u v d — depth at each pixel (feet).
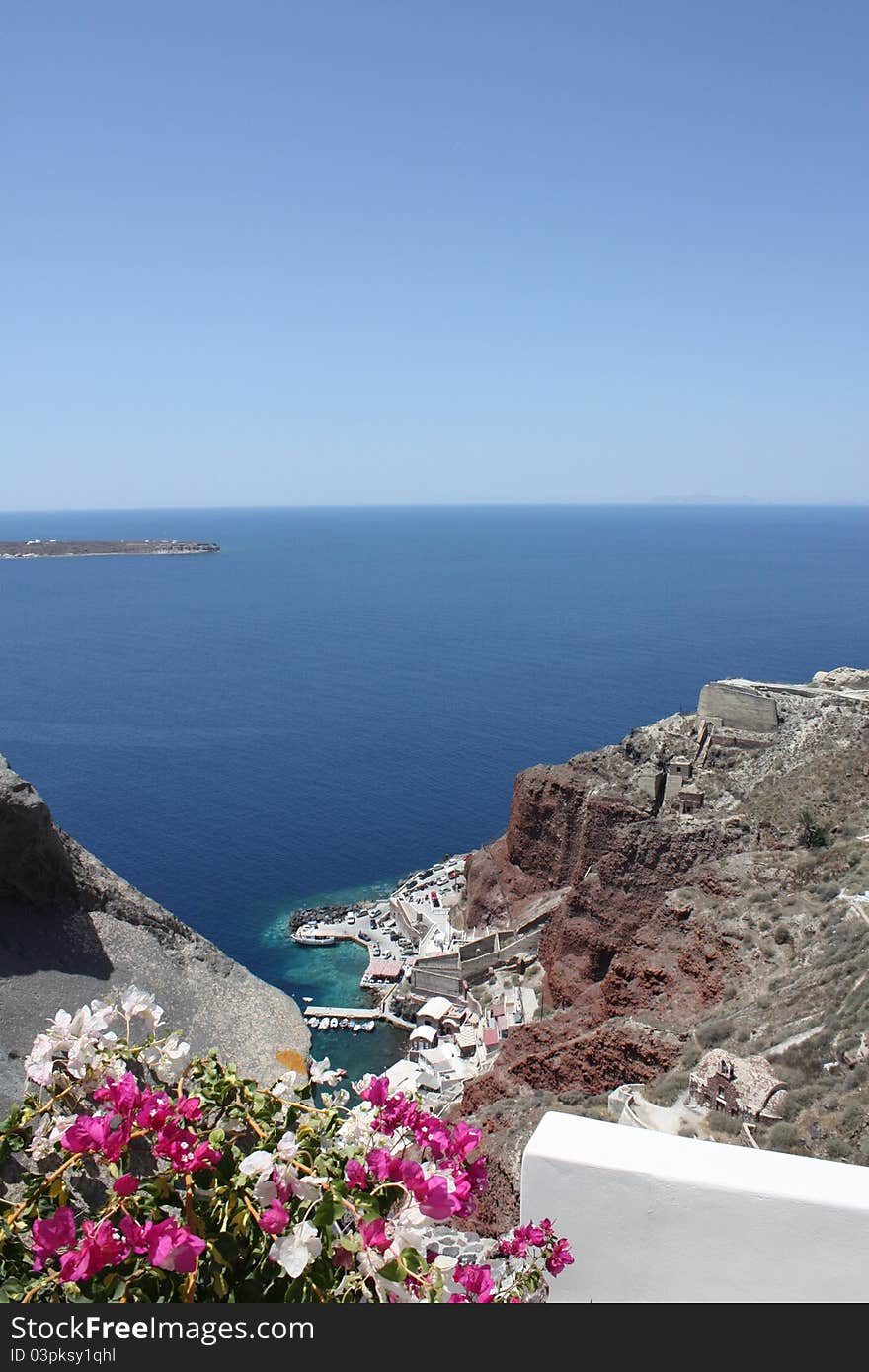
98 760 510.58
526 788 295.28
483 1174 20.63
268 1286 18.85
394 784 476.13
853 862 198.39
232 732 572.51
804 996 152.15
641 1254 24.45
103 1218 17.87
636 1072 151.94
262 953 309.22
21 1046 28.60
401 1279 18.16
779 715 278.67
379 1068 247.91
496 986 262.88
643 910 231.91
